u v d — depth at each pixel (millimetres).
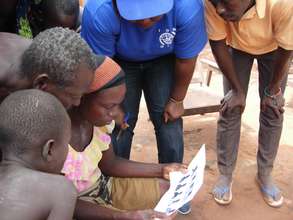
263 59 3037
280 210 3393
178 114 2891
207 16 2742
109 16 2369
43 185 1452
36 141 1498
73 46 1686
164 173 2369
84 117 2051
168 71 2818
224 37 2818
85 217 2020
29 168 1515
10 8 2322
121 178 2375
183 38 2504
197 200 3455
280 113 3199
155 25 2424
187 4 2404
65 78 1676
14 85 1740
